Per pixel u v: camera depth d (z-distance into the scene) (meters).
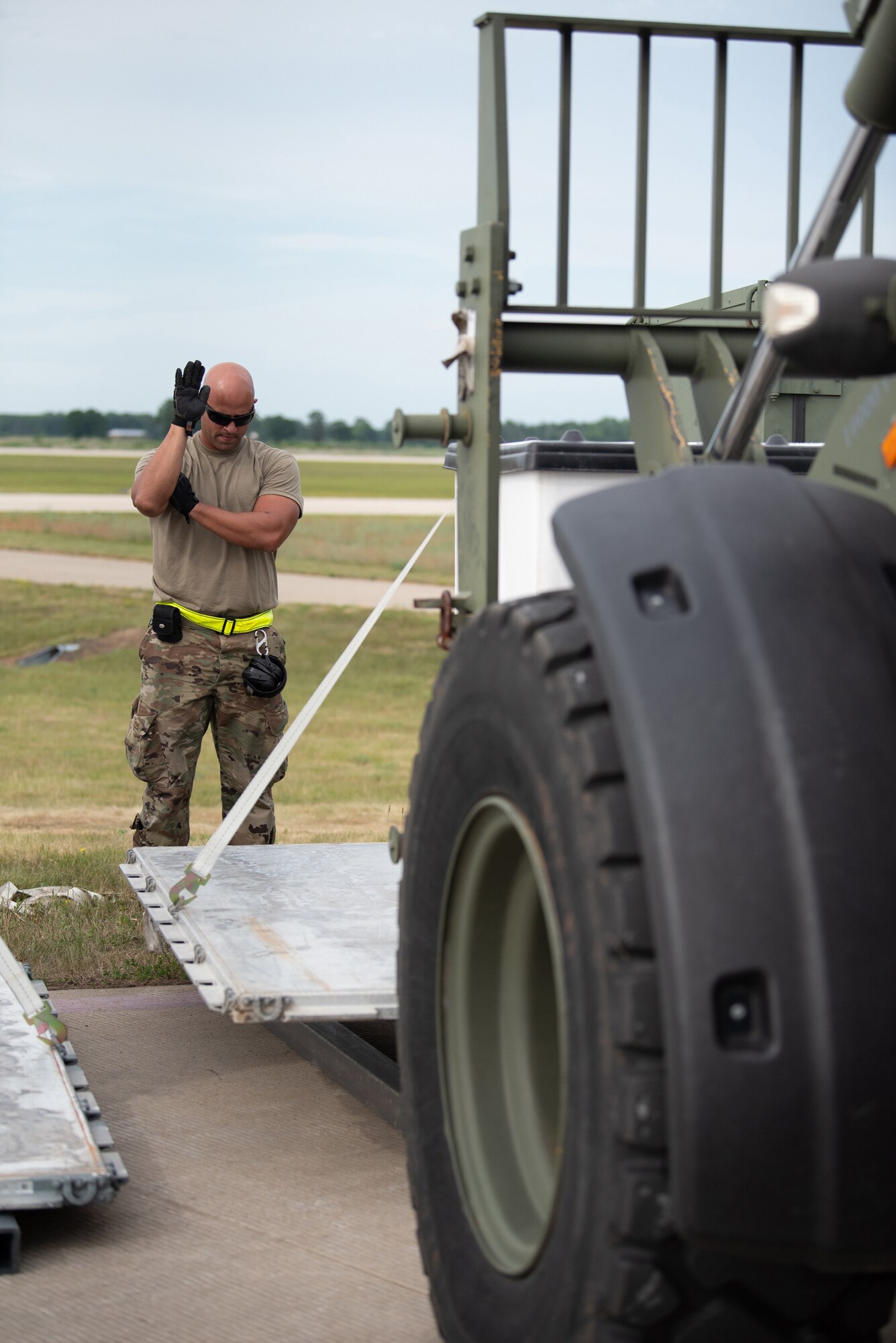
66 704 24.14
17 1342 2.49
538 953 2.27
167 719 5.41
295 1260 2.87
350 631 37.69
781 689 1.64
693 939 1.56
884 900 1.59
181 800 5.49
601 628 1.72
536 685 1.87
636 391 2.72
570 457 3.74
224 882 4.35
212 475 5.44
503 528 4.03
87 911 5.82
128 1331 2.54
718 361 2.68
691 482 1.84
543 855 1.85
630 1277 1.66
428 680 29.92
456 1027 2.27
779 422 4.80
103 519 66.06
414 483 100.38
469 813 2.14
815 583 1.72
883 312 1.75
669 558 1.75
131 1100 3.86
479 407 2.64
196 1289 2.72
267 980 3.20
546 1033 2.29
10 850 7.86
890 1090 1.56
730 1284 1.71
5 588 43.84
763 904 1.57
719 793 1.59
